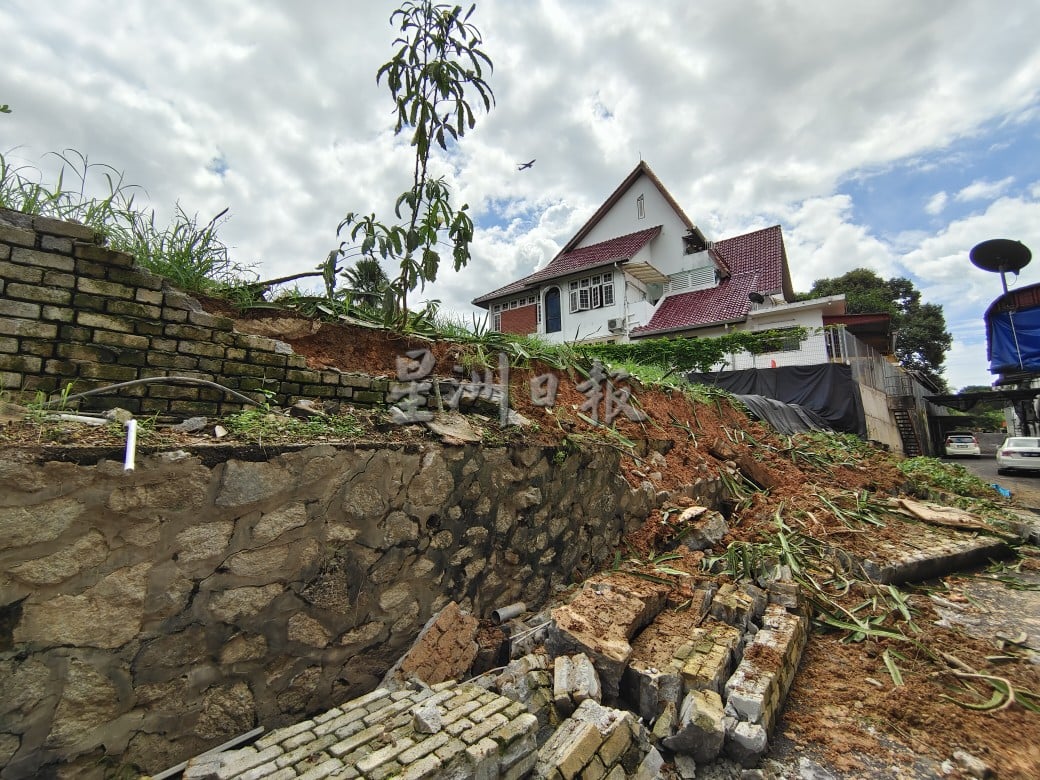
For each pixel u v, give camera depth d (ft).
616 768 6.24
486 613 9.29
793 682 9.27
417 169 11.44
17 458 4.48
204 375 7.46
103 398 6.39
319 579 6.75
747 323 49.85
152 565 5.29
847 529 15.53
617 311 54.70
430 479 8.21
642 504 14.23
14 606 4.47
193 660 5.61
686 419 21.09
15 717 4.46
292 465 6.44
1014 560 16.78
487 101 11.37
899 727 7.94
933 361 98.84
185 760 5.54
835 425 37.24
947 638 10.71
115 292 6.70
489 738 5.45
